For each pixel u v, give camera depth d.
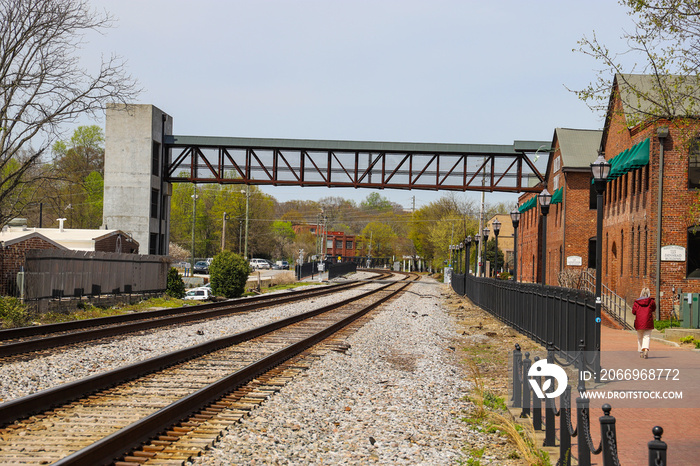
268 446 8.16
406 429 9.68
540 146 47.22
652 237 27.00
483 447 8.98
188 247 109.50
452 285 66.75
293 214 170.75
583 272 34.38
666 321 25.69
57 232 40.88
